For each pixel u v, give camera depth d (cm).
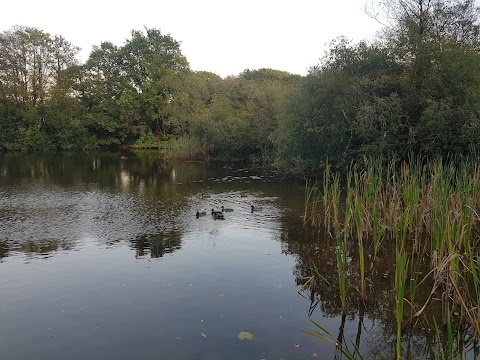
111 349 796
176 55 6569
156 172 3547
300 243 1473
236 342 824
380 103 2248
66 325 887
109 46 6575
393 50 2409
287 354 786
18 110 5731
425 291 1058
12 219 1800
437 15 2505
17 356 773
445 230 973
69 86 6353
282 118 3114
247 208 2058
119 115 6525
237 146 4209
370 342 838
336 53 2653
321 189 2591
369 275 1175
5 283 1102
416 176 1394
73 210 1989
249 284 1112
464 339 844
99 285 1092
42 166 3969
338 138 2597
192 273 1183
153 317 923
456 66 2086
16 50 5750
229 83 5572
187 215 1897
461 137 1936
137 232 1602
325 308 983
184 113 5156
